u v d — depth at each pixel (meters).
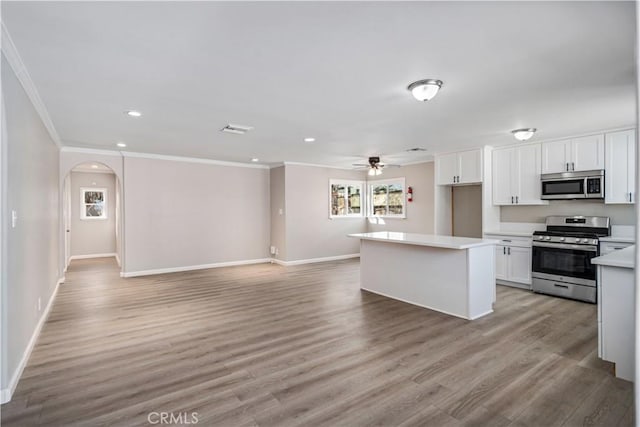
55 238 4.87
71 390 2.28
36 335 3.15
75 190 8.42
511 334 3.24
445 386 2.31
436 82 2.72
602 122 3.97
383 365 2.62
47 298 3.97
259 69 2.50
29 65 2.39
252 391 2.26
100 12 1.76
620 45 2.15
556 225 4.96
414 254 4.27
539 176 4.95
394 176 7.88
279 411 2.04
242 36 2.03
